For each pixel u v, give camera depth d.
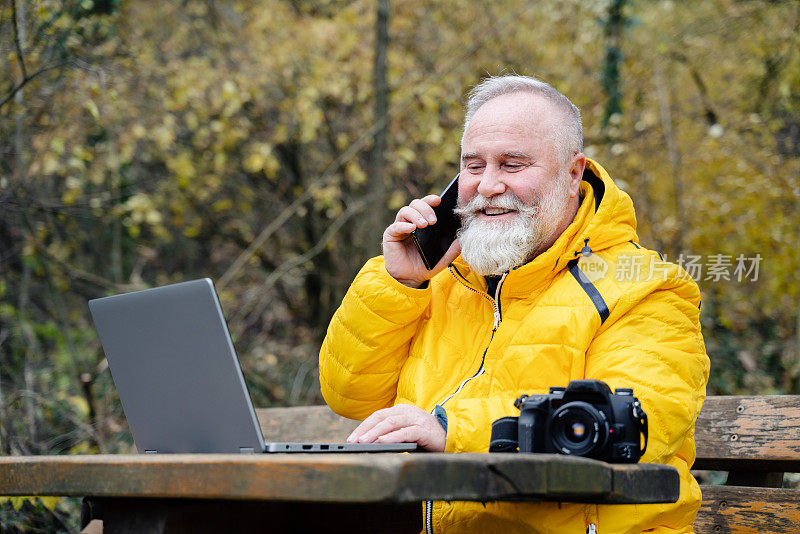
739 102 15.30
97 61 11.85
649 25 15.44
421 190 16.45
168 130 14.73
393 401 4.59
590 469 2.67
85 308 15.65
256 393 12.88
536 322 3.93
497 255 4.07
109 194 13.98
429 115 15.56
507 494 2.44
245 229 17.69
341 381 4.46
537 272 4.04
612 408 3.01
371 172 14.07
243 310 14.86
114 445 9.27
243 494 2.35
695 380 3.74
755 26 14.30
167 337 3.27
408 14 16.16
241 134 15.71
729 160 14.48
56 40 9.86
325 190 14.88
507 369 3.95
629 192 14.84
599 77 14.76
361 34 15.95
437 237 4.39
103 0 11.99
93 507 2.88
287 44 15.59
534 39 16.22
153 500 2.64
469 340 4.32
